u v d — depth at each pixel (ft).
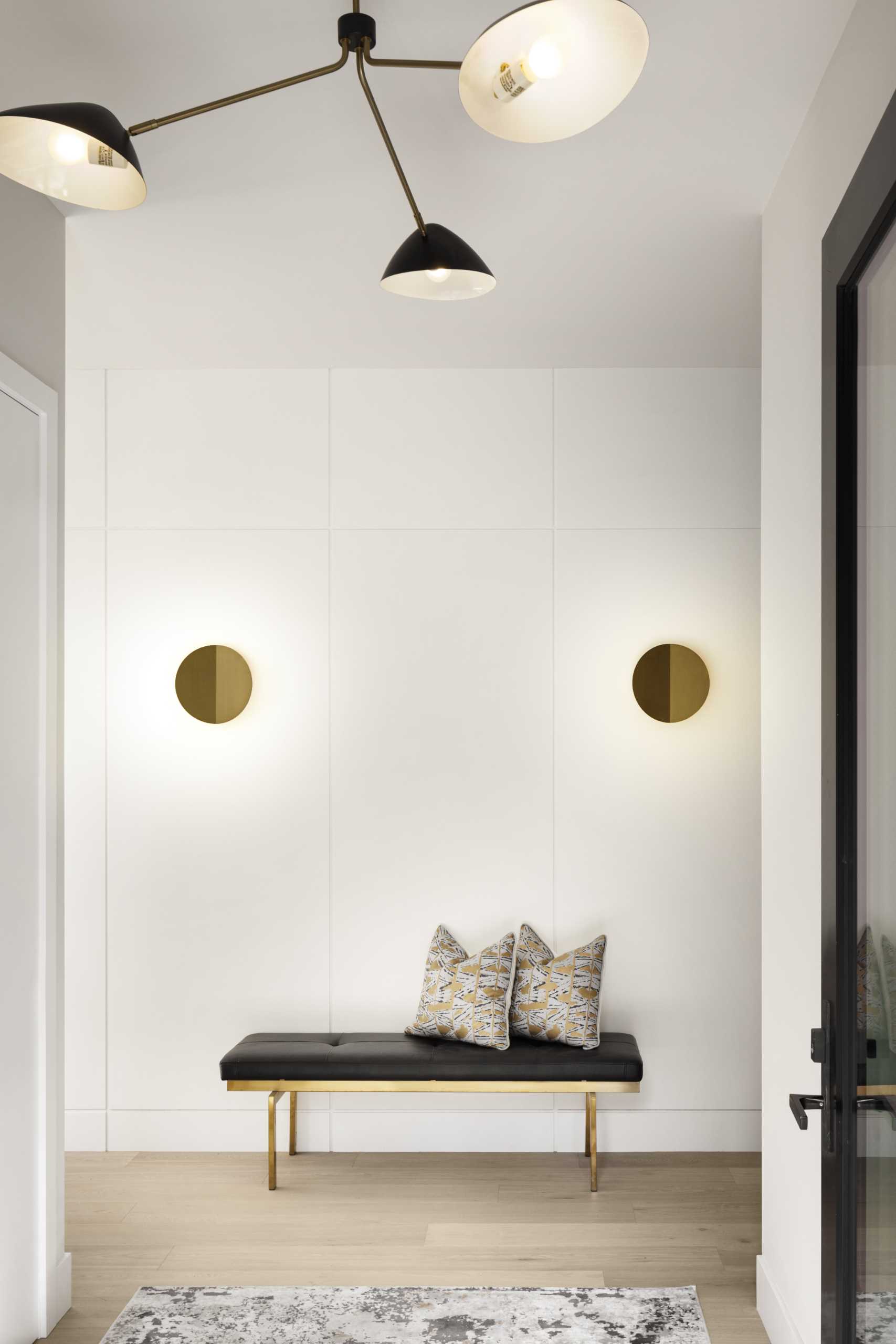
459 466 13.62
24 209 8.63
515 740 13.47
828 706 6.01
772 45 6.90
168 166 8.43
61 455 9.39
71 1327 9.04
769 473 9.00
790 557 8.27
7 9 6.57
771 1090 8.95
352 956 13.39
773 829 8.86
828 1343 5.92
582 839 13.39
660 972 13.29
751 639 13.46
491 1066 11.75
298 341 12.66
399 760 13.50
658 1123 13.16
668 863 13.35
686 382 13.58
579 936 13.33
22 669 8.68
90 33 6.81
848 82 6.68
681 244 9.94
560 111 5.45
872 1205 5.32
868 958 5.43
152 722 13.58
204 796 13.53
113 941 13.47
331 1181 12.21
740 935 13.28
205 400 13.69
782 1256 8.57
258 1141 13.26
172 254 10.12
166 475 13.67
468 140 8.01
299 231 9.62
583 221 9.44
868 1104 5.39
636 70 5.14
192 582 13.64
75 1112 13.35
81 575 13.67
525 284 10.89
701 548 13.52
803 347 7.89
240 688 13.35
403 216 9.32
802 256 7.91
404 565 13.58
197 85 7.37
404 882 13.43
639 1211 11.32
